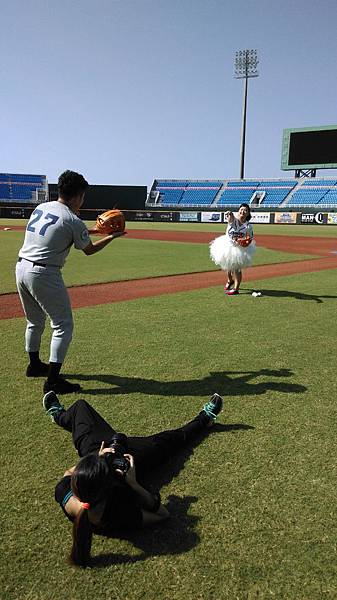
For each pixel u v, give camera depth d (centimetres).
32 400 407
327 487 286
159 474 299
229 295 916
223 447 331
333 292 954
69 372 477
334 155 4738
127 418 371
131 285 1035
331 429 359
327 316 735
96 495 221
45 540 241
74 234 410
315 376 470
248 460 314
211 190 6378
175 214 5416
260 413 385
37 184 6325
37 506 267
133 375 469
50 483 287
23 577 218
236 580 217
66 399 409
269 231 3469
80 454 296
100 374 471
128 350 551
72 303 830
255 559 230
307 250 1958
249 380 457
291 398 415
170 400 408
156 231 3456
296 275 1220
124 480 240
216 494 279
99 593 210
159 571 222
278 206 5519
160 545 240
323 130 4719
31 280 406
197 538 244
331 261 1565
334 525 254
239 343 582
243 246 884
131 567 225
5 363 505
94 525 240
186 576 220
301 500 273
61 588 212
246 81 5684
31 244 410
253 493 280
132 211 5528
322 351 552
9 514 260
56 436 344
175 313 750
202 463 311
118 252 1811
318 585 215
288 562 228
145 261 1505
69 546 238
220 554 233
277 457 318
